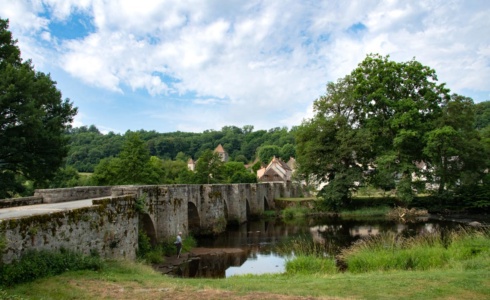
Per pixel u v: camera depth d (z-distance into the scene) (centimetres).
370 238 2581
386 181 4041
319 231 3089
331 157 4312
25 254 893
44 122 2664
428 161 4216
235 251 2236
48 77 2842
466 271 1227
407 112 3922
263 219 4184
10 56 2597
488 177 4131
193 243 2386
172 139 13512
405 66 4172
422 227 3089
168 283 993
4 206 1580
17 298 725
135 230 1562
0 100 2183
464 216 3825
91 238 1177
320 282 1111
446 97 4147
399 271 1348
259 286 1025
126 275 1064
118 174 4434
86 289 852
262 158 11650
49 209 1382
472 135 4141
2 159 2470
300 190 6391
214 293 888
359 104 4375
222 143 14875
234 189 3619
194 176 6319
